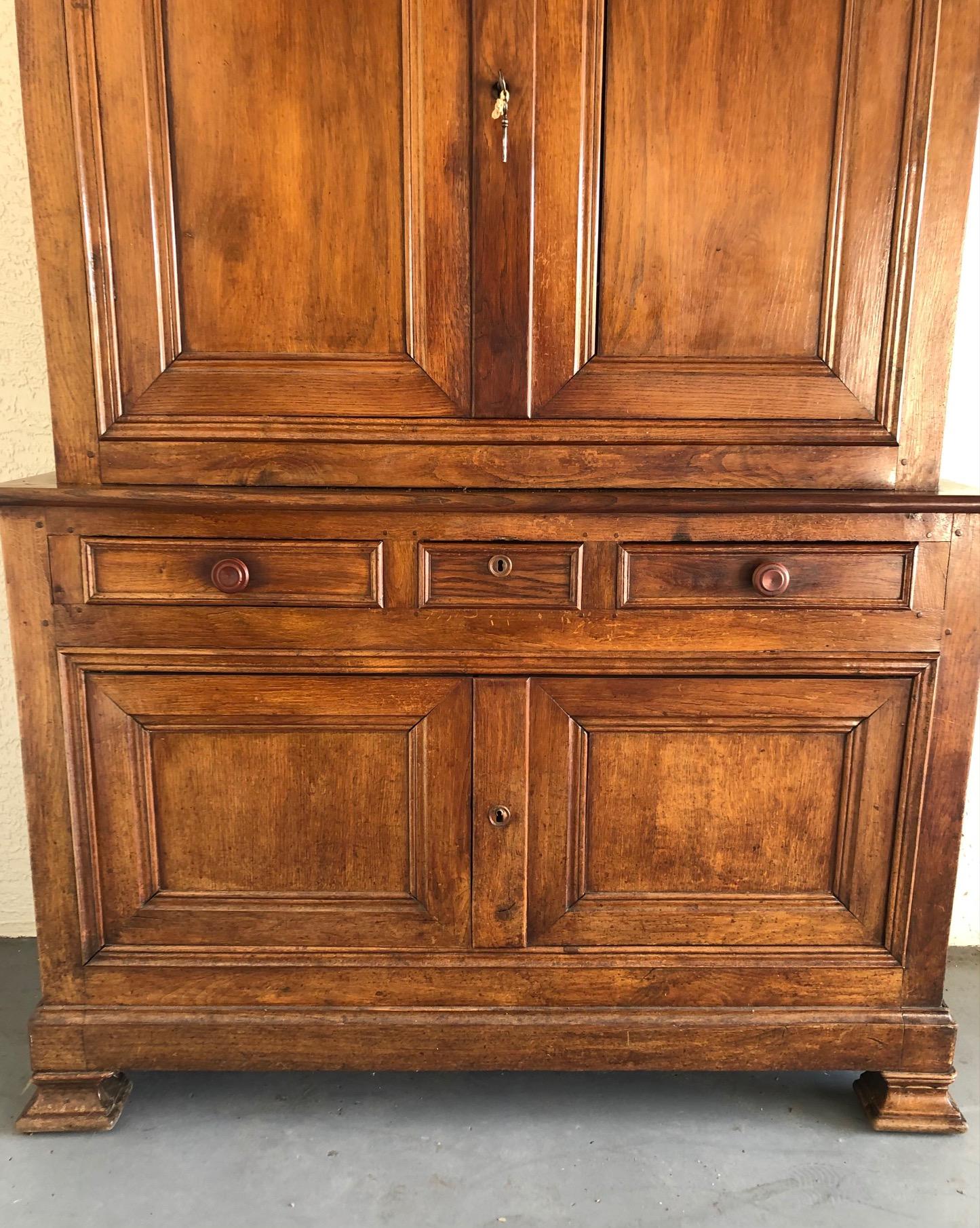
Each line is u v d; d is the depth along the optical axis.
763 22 1.35
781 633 1.47
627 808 1.53
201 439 1.44
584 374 1.44
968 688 1.49
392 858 1.54
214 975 1.54
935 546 1.45
